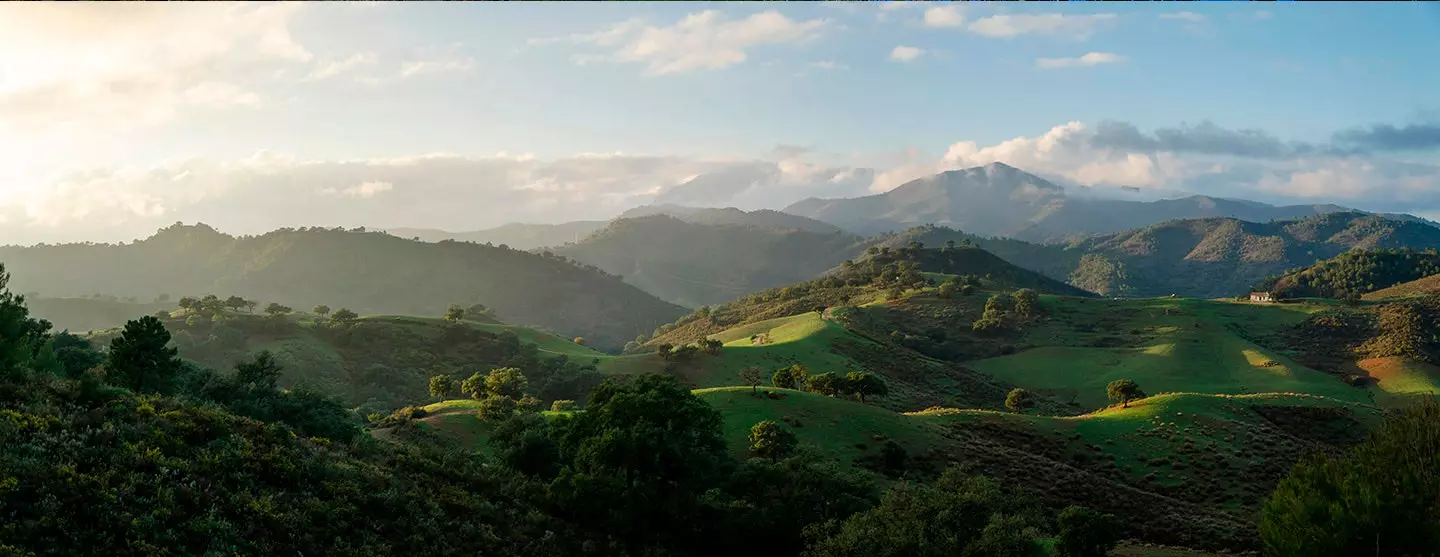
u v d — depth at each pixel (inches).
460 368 7253.9
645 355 7362.2
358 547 1348.4
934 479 3026.6
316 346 7313.0
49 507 1077.8
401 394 6505.9
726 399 3673.7
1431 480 1662.2
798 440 3240.7
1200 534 2635.3
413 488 1681.8
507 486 1911.9
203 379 2669.8
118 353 2230.6
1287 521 1684.3
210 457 1414.9
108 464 1254.9
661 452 1982.0
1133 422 3823.8
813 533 1803.6
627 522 1829.5
